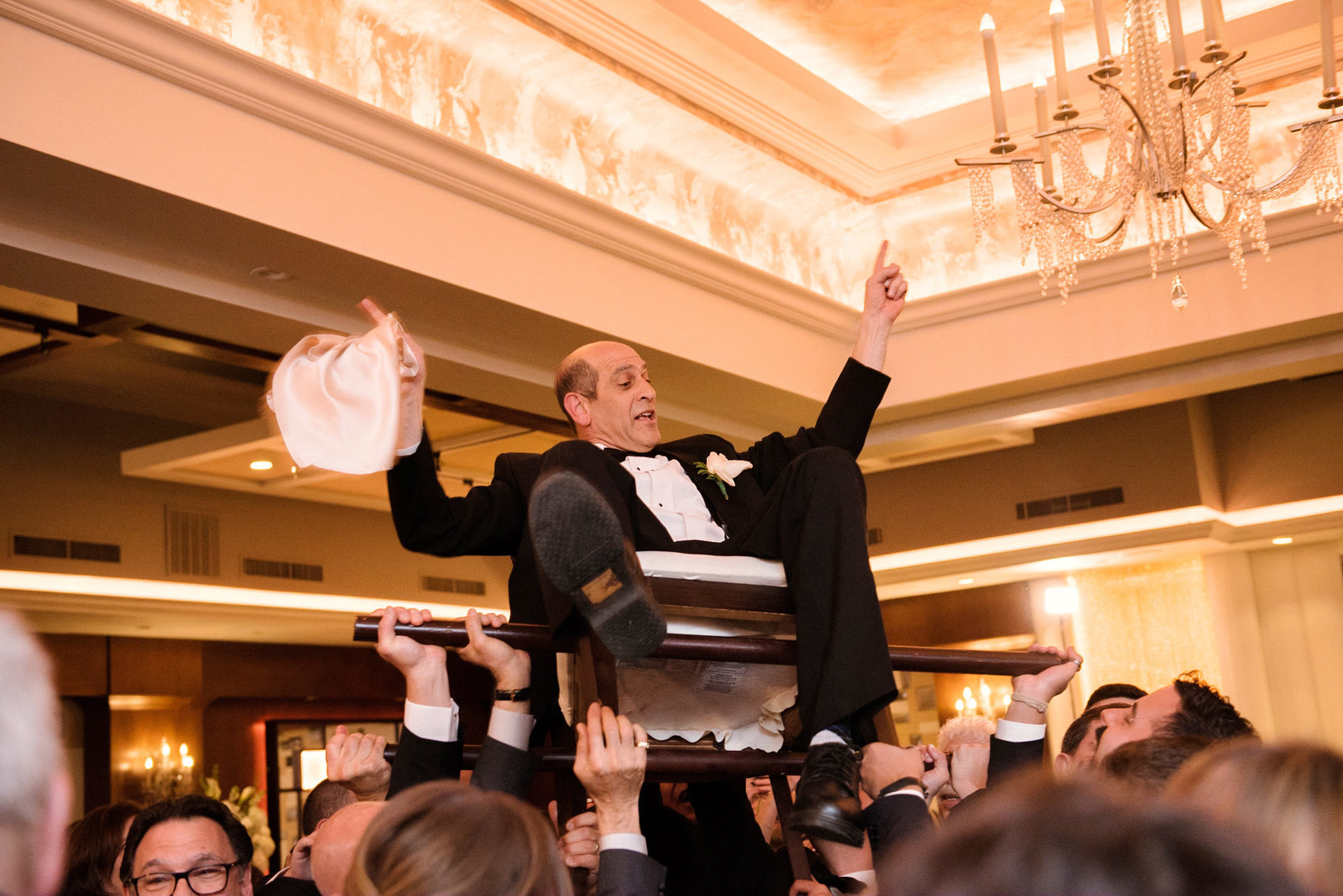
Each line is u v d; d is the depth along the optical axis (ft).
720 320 19.20
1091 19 17.10
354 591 32.42
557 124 17.12
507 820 3.35
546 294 16.25
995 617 34.71
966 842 1.56
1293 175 13.14
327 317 15.46
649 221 18.49
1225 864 1.47
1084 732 6.89
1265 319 19.11
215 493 29.76
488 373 17.58
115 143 11.82
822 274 21.65
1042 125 13.87
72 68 11.59
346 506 32.78
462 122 15.83
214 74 12.51
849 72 18.31
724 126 17.84
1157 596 32.78
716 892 8.05
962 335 21.75
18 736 1.96
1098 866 1.47
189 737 33.91
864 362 7.83
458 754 6.00
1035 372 20.99
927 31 17.24
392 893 3.19
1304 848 2.91
